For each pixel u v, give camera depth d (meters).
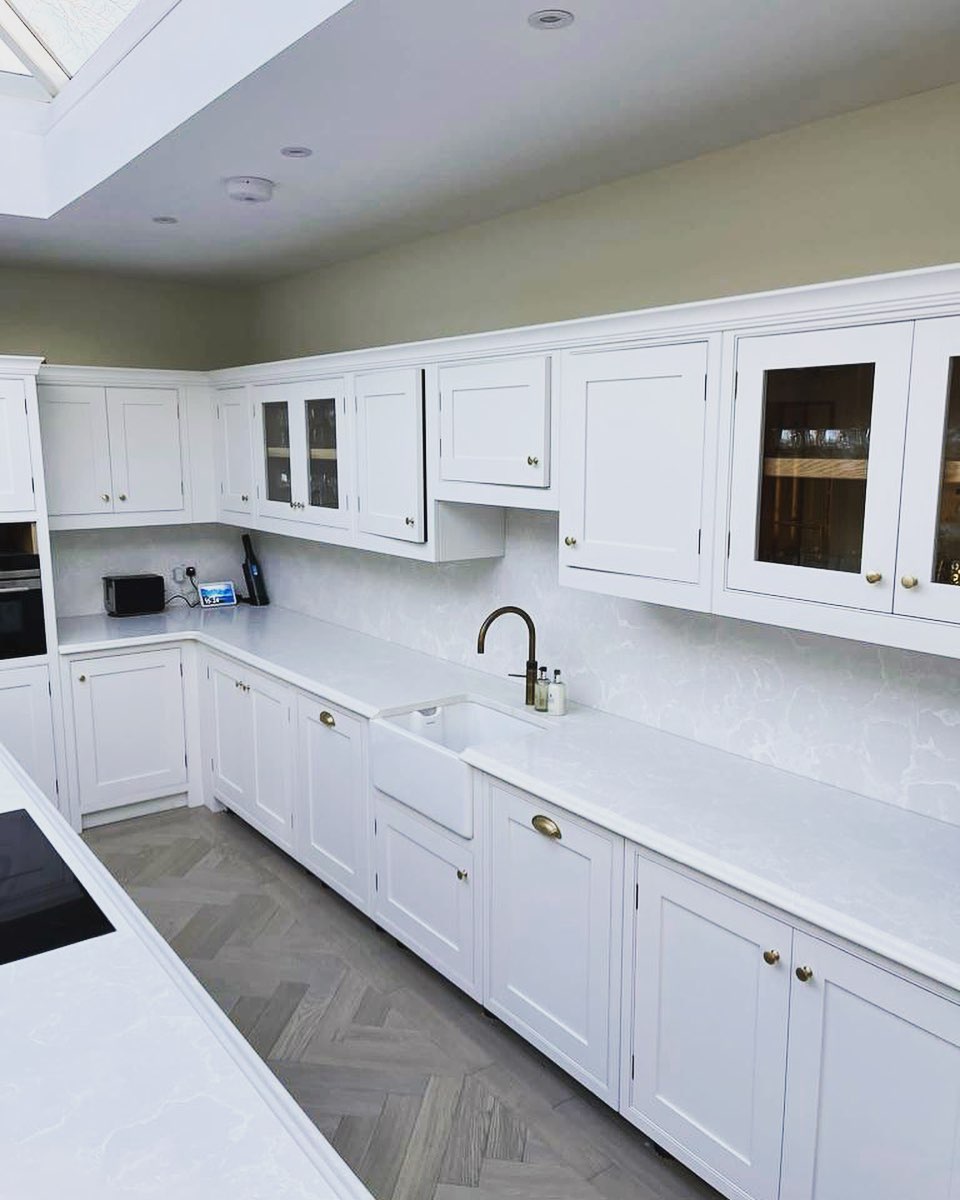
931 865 1.90
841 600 1.88
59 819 2.14
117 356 4.57
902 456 1.74
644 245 2.68
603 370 2.34
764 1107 1.90
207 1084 1.24
